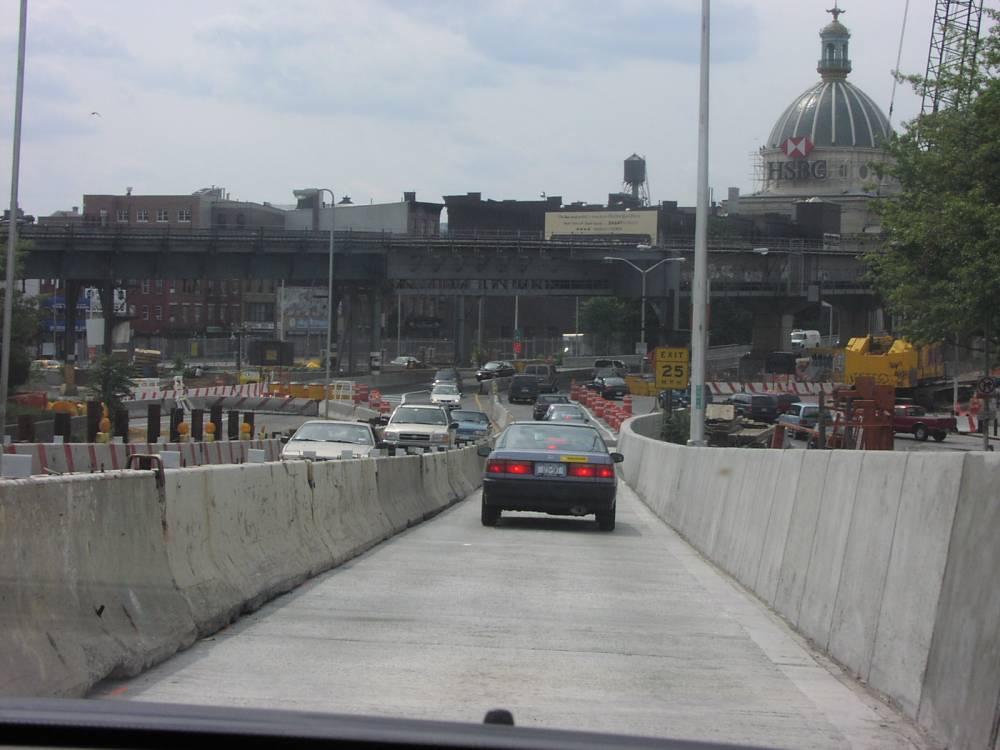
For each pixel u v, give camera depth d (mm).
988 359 39781
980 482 6453
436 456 23859
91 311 109625
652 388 89000
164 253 79688
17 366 44000
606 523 18812
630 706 7027
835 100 196375
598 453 18312
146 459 8508
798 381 87812
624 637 9320
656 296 89000
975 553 6320
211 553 9445
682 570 13984
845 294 100750
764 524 12242
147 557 7988
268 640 8656
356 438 25938
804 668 8320
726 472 15438
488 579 12320
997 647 5719
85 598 6855
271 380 84500
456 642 8859
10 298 29828
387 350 136875
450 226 150500
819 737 6383
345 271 85438
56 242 77750
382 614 9977
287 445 25469
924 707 6582
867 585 8164
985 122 37531
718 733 6406
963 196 37375
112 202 139500
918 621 7008
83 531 6984
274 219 145125
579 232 127750
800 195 193250
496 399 74500
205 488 9484
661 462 24688
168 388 68125
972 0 89438
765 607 11117
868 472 8711
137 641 7336
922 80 40312
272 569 10766
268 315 139625
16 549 6121
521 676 7781
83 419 34438
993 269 34812
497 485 18078
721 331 145375
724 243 115375
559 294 91625
